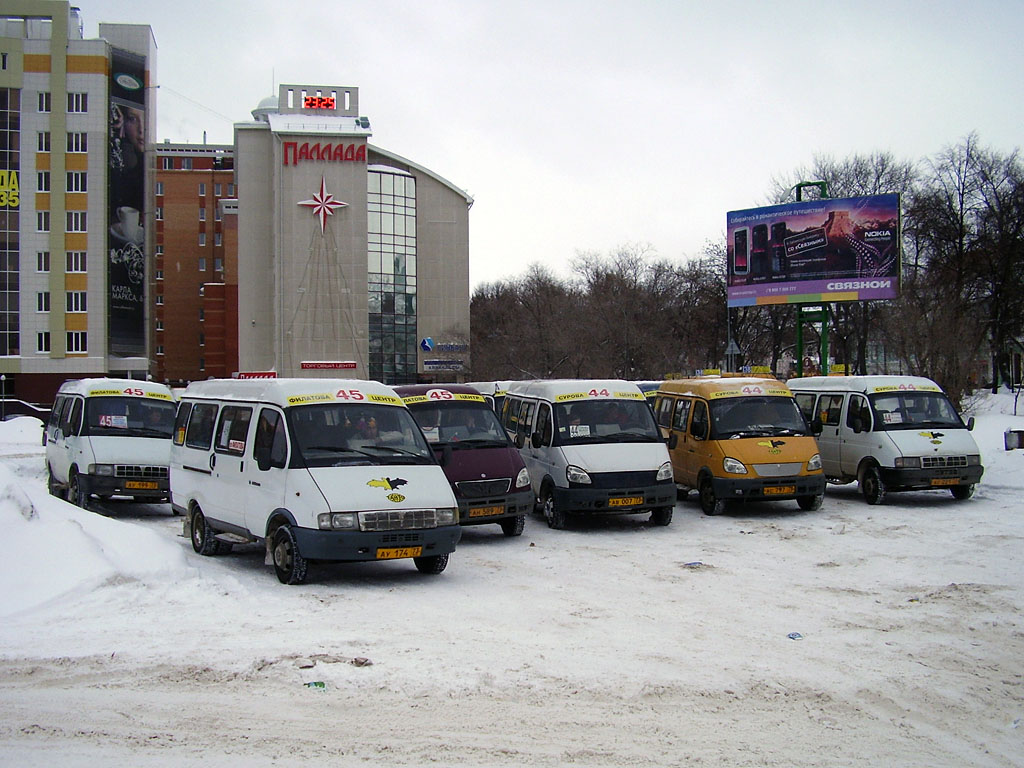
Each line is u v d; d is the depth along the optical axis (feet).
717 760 16.31
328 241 228.43
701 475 51.47
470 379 234.38
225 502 36.37
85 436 53.67
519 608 28.35
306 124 232.32
